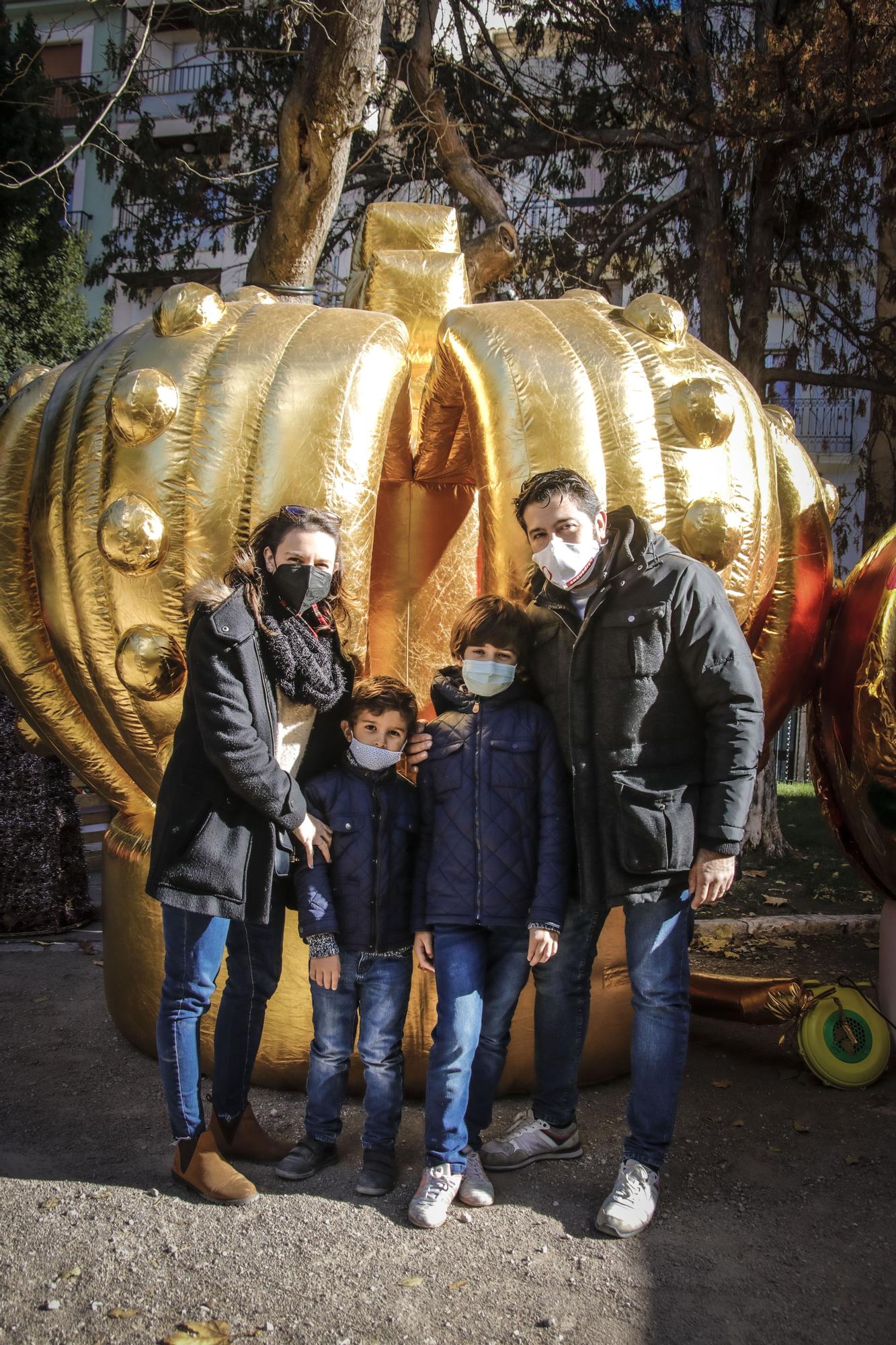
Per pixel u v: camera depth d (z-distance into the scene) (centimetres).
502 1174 310
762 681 393
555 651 301
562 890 289
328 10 615
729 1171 314
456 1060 285
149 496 336
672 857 277
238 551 288
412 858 309
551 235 1121
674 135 990
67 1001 488
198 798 278
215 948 293
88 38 2239
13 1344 229
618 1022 367
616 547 284
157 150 1097
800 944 602
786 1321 239
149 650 336
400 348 354
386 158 1073
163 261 1697
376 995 302
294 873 300
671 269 1090
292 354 342
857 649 370
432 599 397
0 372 1527
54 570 372
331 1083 307
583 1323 239
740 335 1012
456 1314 242
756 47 995
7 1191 300
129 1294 248
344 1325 238
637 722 278
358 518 333
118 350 367
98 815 860
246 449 335
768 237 977
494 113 1069
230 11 898
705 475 342
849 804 378
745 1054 414
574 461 329
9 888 609
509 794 295
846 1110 360
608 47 966
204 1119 326
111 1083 385
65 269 1647
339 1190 300
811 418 1945
